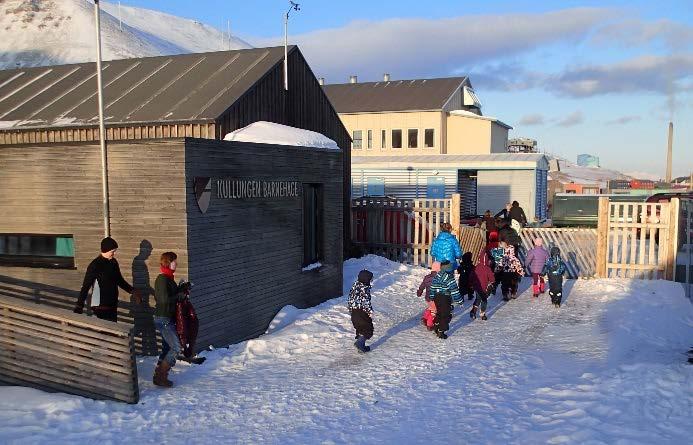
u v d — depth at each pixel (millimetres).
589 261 15977
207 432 5992
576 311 12320
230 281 9430
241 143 9656
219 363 8430
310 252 12305
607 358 8547
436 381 7555
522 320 11492
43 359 7070
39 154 9109
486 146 42125
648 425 5715
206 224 8812
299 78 15453
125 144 8641
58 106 13258
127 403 6746
